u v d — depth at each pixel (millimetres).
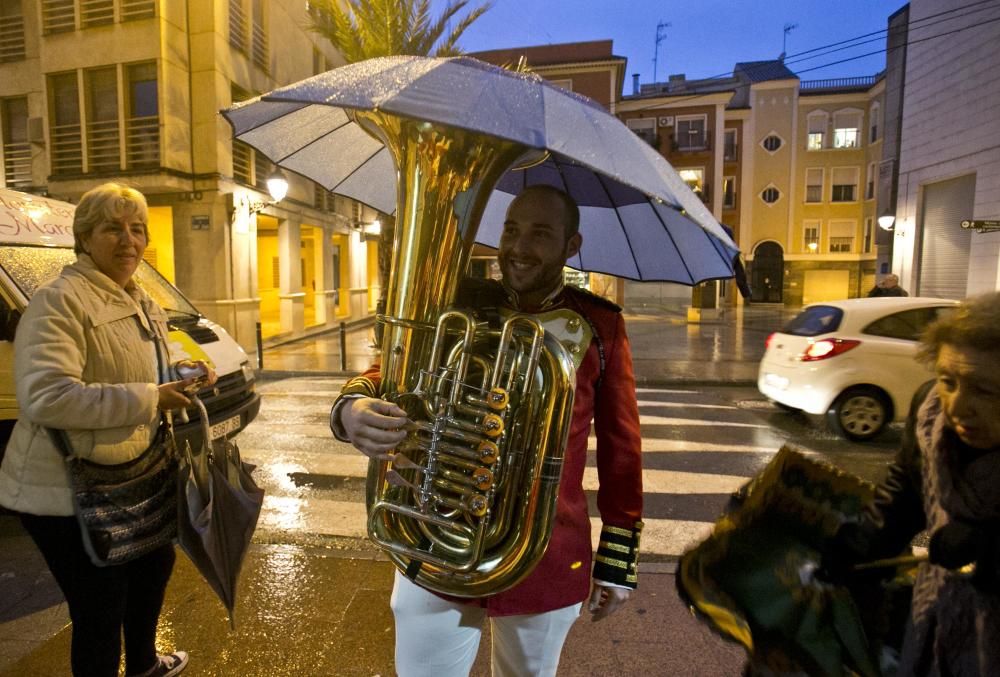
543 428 1242
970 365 1091
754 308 32344
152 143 11844
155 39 11414
